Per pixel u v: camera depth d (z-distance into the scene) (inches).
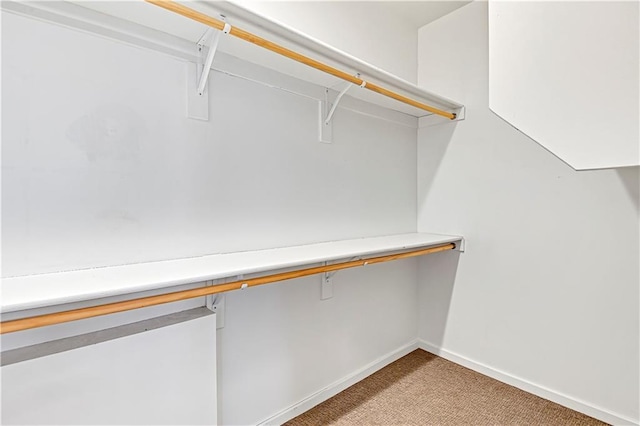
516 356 78.4
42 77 39.2
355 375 80.5
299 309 67.9
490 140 81.7
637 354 61.9
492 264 82.2
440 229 92.8
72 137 41.4
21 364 34.6
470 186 85.9
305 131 68.0
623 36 38.5
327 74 63.6
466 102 86.1
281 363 64.9
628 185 62.4
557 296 71.9
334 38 74.4
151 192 47.9
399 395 75.0
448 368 87.6
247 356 59.4
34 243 39.3
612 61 39.4
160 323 46.6
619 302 63.8
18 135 37.9
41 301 29.8
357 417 67.0
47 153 39.7
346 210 77.4
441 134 92.0
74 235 41.9
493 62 51.7
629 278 62.6
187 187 51.5
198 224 52.9
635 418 62.2
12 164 37.7
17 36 37.6
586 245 67.6
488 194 82.5
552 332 72.7
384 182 87.4
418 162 97.9
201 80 51.1
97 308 35.4
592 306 67.1
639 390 61.8
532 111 46.9
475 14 84.0
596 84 40.8
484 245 83.6
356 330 81.0
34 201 39.1
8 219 37.7
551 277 72.6
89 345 39.3
